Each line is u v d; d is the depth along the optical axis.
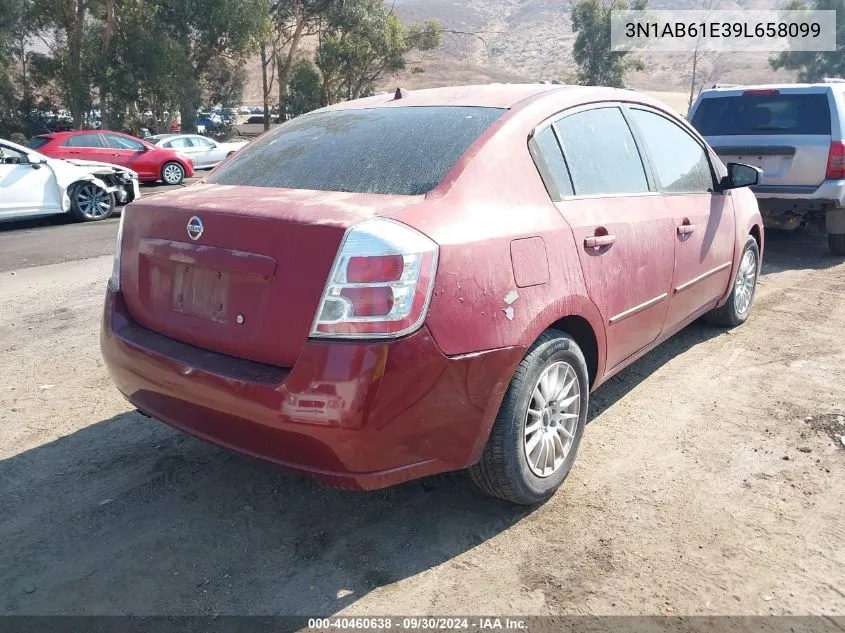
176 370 2.76
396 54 38.28
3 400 4.38
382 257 2.44
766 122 7.85
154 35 28.45
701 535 2.99
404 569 2.80
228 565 2.83
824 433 3.86
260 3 30.77
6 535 3.02
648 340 4.01
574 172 3.39
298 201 2.76
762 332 5.52
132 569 2.80
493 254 2.74
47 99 32.56
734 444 3.76
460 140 3.06
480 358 2.67
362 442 2.45
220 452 3.71
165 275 2.98
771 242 9.09
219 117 36.53
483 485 3.03
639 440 3.82
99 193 12.21
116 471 3.53
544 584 2.71
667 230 3.93
